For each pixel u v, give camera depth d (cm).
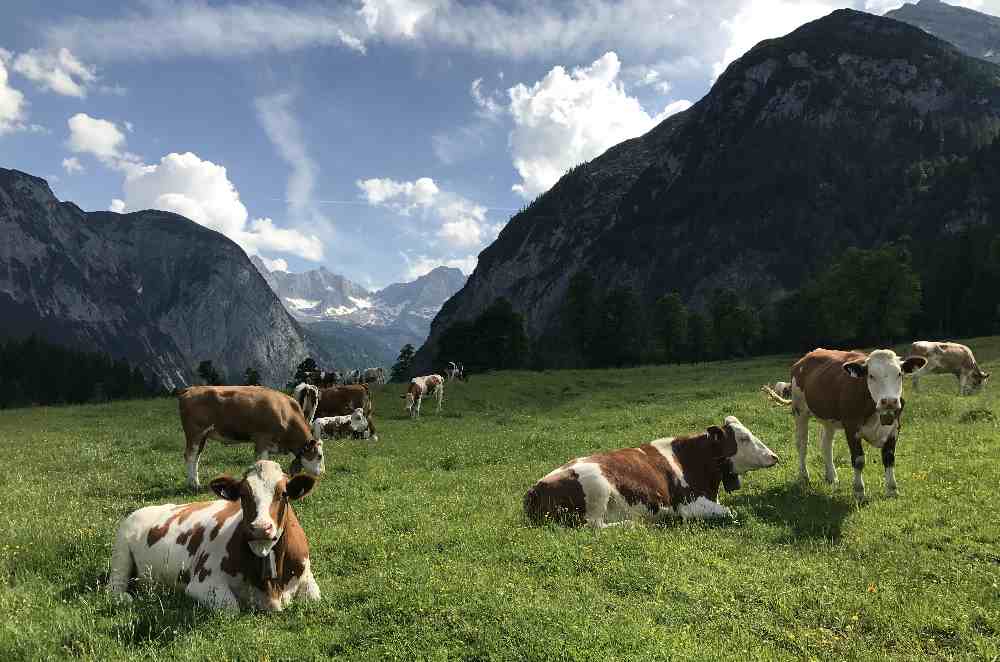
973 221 17212
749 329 8794
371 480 1412
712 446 1034
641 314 9225
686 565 731
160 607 635
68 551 838
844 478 1191
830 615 610
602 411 2708
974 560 746
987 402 1983
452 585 632
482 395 3650
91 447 2022
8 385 12575
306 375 3959
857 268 7112
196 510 720
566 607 581
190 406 1388
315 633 570
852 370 1031
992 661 524
